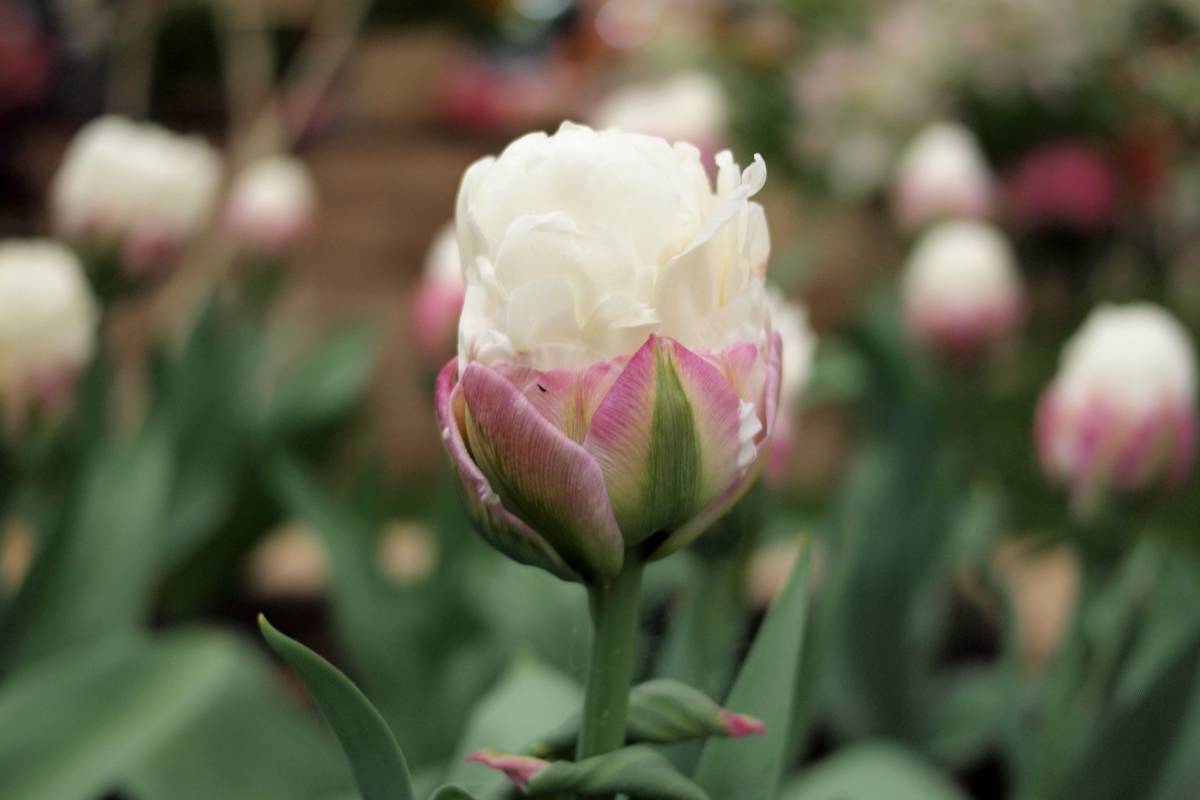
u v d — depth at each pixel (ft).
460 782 2.34
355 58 11.82
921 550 3.94
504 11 14.10
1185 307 9.34
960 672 4.93
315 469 5.83
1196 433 3.25
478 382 1.62
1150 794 3.00
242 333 5.66
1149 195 9.09
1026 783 3.34
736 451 1.65
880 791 2.88
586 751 1.74
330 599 5.54
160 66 10.25
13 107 10.24
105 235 4.53
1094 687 3.11
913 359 4.96
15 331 3.96
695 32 8.93
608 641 1.72
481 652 4.16
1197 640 2.86
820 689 4.06
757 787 1.95
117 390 5.52
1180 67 8.65
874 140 8.07
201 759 3.31
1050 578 5.19
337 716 1.74
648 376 1.61
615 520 1.65
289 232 5.84
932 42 8.26
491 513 1.66
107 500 4.03
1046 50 8.29
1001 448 6.72
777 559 5.03
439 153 12.53
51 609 3.84
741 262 1.65
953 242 4.91
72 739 2.87
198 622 5.56
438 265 3.95
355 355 5.92
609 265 1.62
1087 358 3.29
